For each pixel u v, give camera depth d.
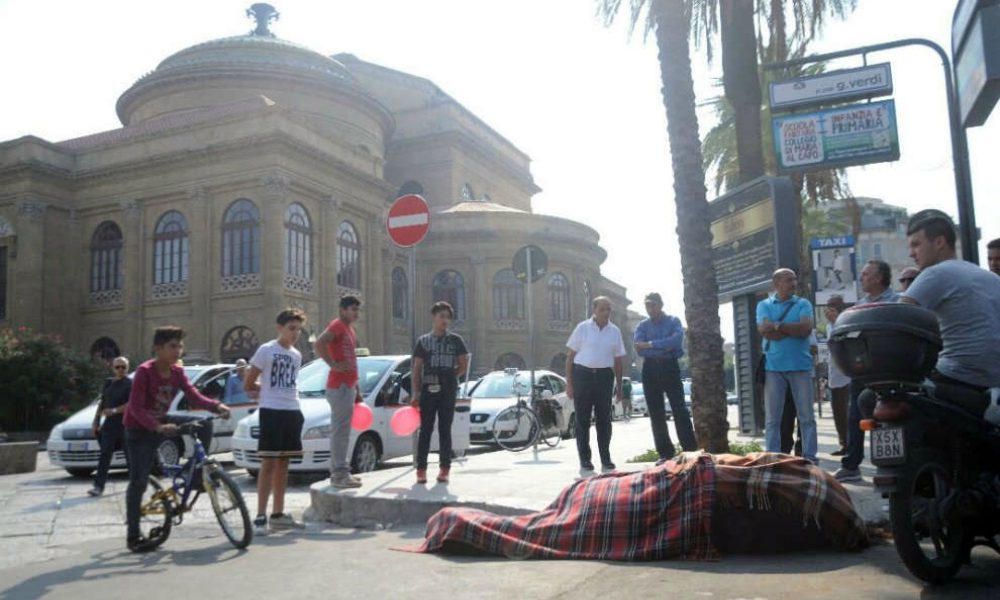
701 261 8.94
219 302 30.14
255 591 4.70
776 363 7.79
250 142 29.45
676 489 5.16
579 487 5.62
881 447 4.21
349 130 40.19
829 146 10.70
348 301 8.03
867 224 79.50
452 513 5.71
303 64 39.31
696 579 4.44
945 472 4.26
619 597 4.14
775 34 14.30
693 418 8.88
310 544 6.25
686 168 9.07
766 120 22.38
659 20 9.38
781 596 4.02
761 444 11.31
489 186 53.19
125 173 32.22
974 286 4.54
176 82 37.50
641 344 8.86
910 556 4.07
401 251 39.78
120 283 32.91
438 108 49.06
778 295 7.95
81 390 24.64
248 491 10.20
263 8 43.28
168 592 4.76
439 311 8.17
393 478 8.51
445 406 8.09
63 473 13.77
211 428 6.59
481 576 4.76
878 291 7.35
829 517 4.96
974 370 4.46
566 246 44.28
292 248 30.41
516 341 42.12
